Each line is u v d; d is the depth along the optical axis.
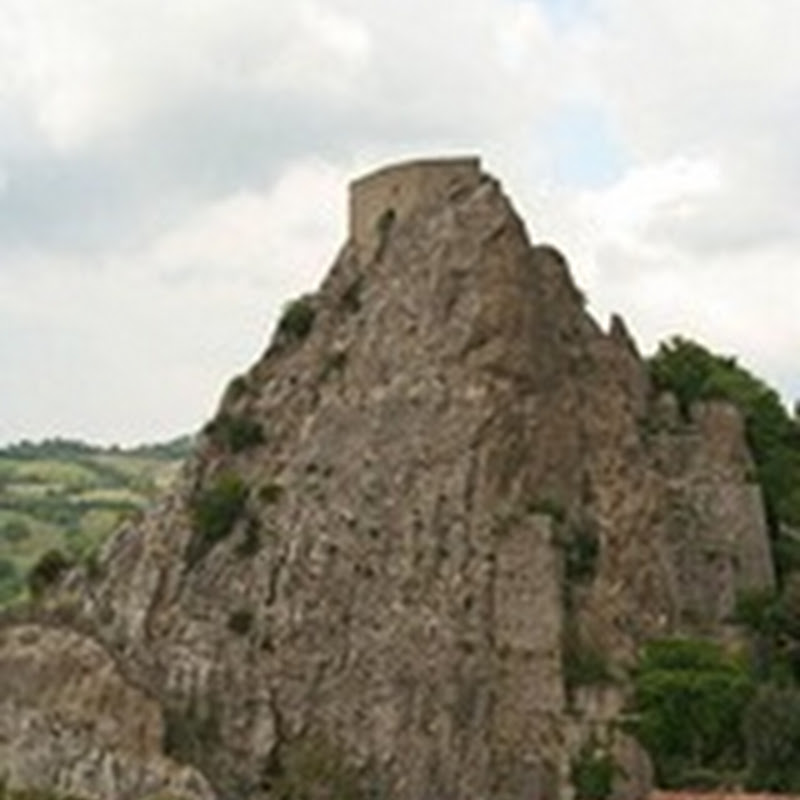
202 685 158.88
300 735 154.62
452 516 157.25
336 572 159.75
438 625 153.12
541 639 149.88
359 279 178.25
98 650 161.12
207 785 152.12
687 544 162.25
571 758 144.50
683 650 149.88
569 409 164.25
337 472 165.25
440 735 149.38
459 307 166.75
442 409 162.50
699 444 168.00
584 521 158.38
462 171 175.25
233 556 165.88
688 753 144.00
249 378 178.75
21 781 157.25
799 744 138.50
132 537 178.12
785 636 153.50
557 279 171.50
